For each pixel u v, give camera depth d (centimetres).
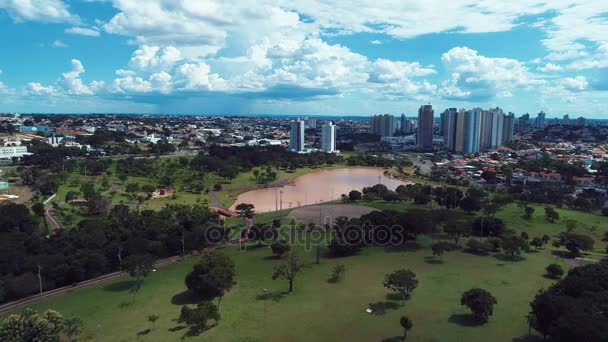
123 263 13650
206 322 10338
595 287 9981
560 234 17250
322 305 11319
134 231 16725
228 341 9431
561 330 8181
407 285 11325
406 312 10850
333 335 9681
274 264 14788
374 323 10250
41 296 12300
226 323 10306
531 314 9656
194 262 15238
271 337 9606
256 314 10800
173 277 13725
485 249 15912
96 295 12300
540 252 16262
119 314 10950
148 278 13662
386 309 11031
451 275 13600
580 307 8700
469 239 17325
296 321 10388
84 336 9750
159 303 11638
